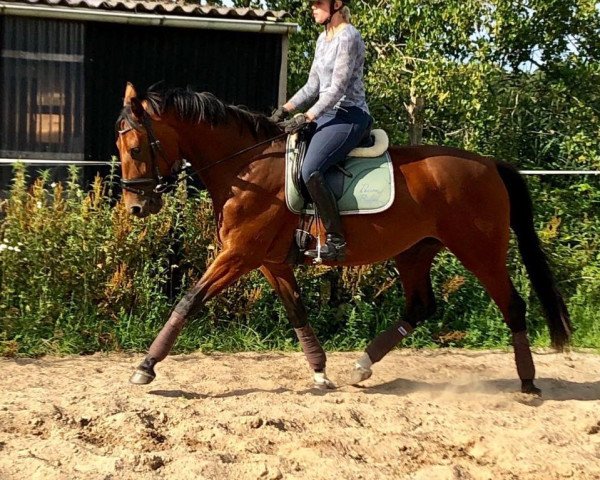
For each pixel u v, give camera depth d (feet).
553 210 24.95
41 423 13.34
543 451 12.84
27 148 23.36
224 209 15.39
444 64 27.86
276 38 24.80
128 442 12.72
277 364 18.85
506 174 16.69
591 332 22.48
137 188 15.24
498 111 29.73
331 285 21.72
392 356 20.49
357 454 12.68
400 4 28.89
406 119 34.06
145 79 23.99
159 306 20.44
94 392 15.49
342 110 15.16
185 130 15.39
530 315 22.88
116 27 23.54
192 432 13.06
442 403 15.92
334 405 14.79
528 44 30.37
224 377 17.20
